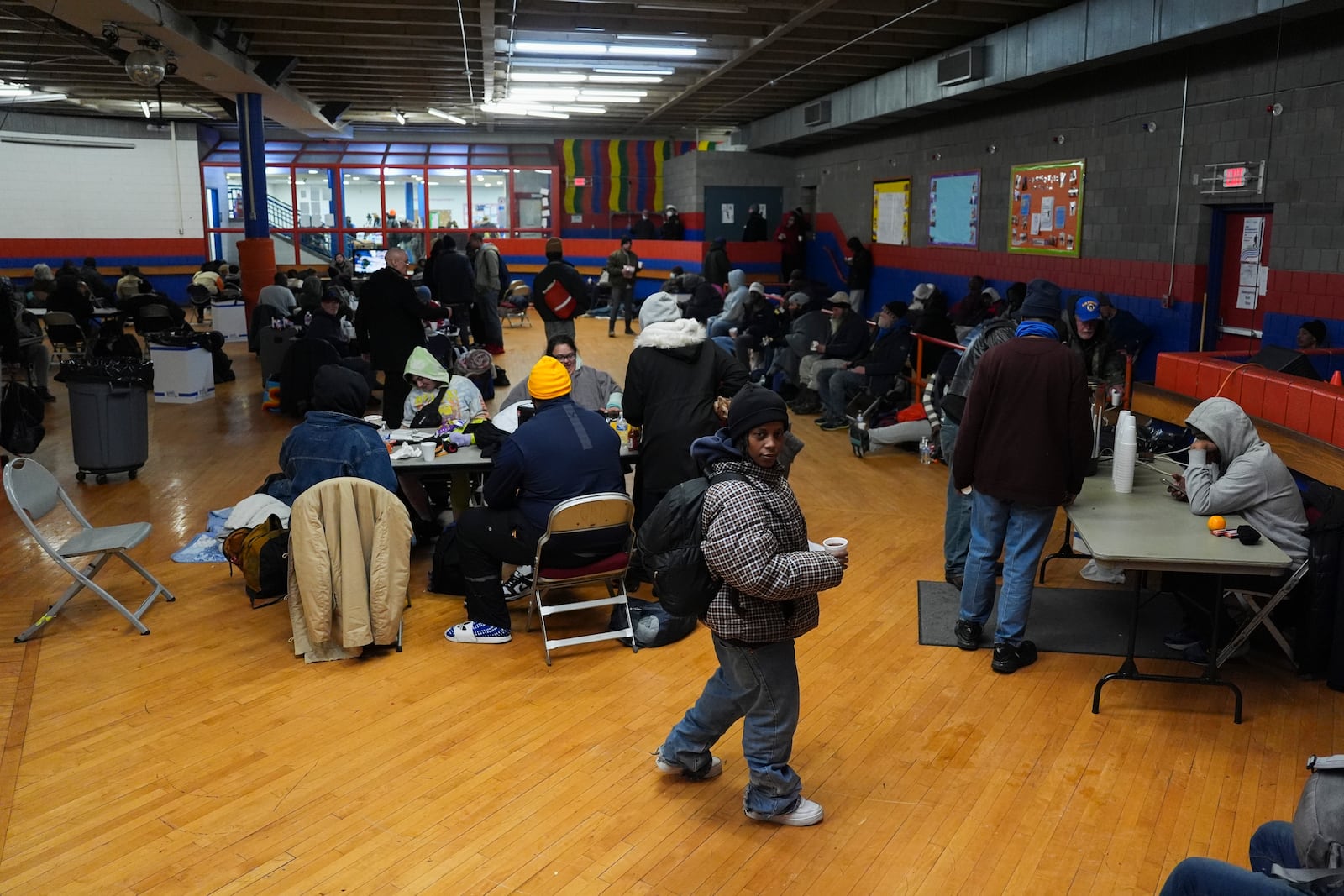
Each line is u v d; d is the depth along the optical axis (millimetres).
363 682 4422
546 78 15078
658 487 5168
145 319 13578
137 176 22703
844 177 18391
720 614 3023
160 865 3125
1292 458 5113
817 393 10656
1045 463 4230
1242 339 9242
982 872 3061
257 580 5137
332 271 16250
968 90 11586
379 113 20984
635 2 9766
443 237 13164
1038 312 4367
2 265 21469
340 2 10016
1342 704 4105
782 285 17797
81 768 3701
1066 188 11391
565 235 24781
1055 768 3646
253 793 3531
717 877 3053
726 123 22156
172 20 9875
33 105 20516
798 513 3074
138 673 4516
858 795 3490
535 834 3283
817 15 10852
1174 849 3154
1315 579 4176
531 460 4578
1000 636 4473
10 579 5695
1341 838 2025
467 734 3949
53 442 9078
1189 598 4469
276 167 23609
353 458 5082
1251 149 8680
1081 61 9477
